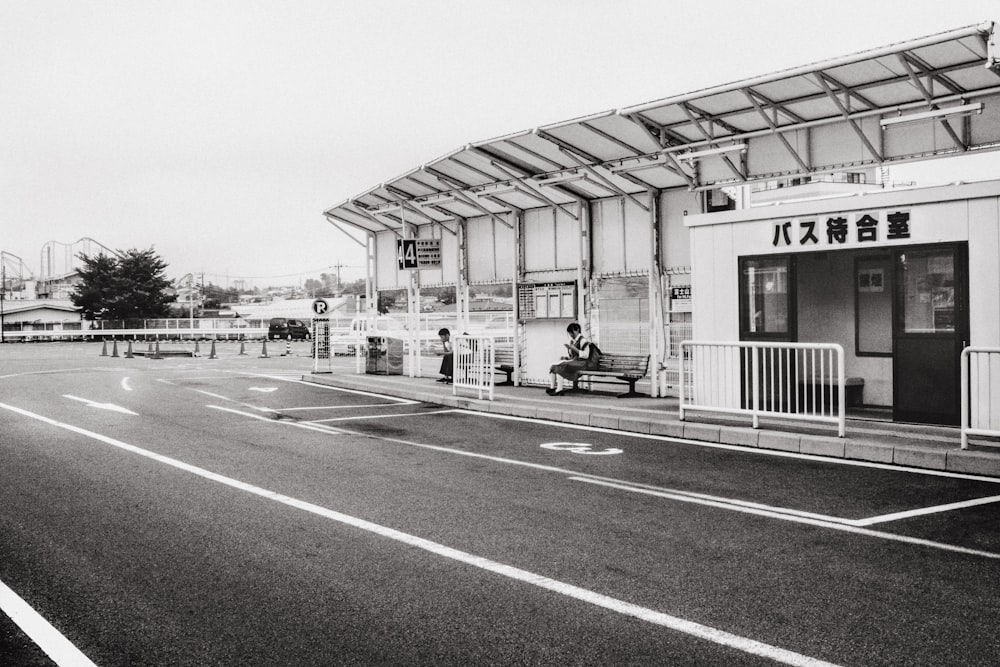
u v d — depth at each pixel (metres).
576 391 16.34
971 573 5.42
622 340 16.25
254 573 5.53
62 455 10.20
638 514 7.07
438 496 7.83
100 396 17.70
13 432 12.20
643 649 4.25
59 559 5.86
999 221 10.45
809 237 12.12
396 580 5.37
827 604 4.87
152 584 5.32
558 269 17.52
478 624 4.61
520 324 18.22
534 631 4.50
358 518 6.99
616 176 15.14
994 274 10.50
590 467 9.30
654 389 15.23
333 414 14.46
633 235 15.88
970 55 9.89
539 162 15.70
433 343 34.09
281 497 7.80
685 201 14.88
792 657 4.13
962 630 4.45
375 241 23.33
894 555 5.83
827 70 10.54
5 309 78.62
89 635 4.50
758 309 12.75
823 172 12.62
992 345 10.52
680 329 15.09
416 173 17.86
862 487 8.11
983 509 7.16
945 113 10.45
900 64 10.30
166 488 8.23
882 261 13.28
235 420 13.66
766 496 7.74
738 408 11.70
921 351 11.14
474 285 19.72
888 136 11.98
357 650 4.27
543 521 6.86
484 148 15.43
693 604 4.89
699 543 6.17
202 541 6.30
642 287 15.86
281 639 4.42
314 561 5.79
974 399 10.64
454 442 11.19
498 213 18.84
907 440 9.84
